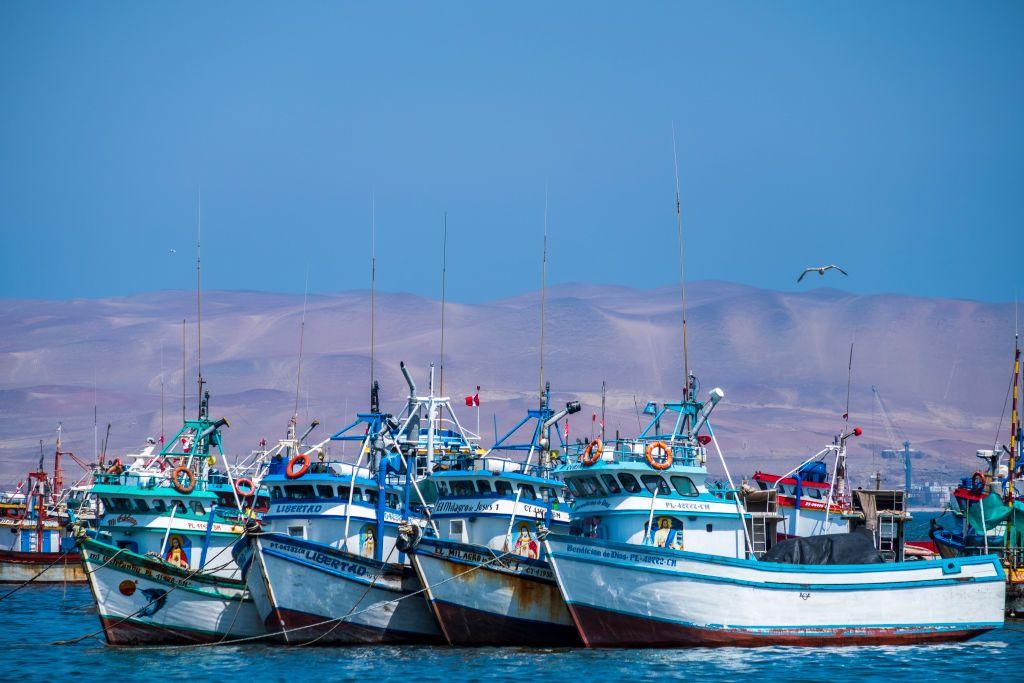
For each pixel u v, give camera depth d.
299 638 143.12
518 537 147.88
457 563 139.88
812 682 123.75
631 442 146.75
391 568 144.38
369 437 153.50
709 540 143.88
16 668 138.00
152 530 155.62
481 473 148.12
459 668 130.75
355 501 149.62
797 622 136.62
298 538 141.75
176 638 148.00
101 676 132.12
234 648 145.12
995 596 141.75
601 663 131.88
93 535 153.88
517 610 141.00
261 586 143.00
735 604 135.12
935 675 127.62
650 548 135.75
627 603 136.12
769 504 155.88
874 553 141.75
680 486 144.12
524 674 127.50
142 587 147.50
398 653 139.38
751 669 128.38
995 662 133.75
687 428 153.25
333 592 142.38
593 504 146.12
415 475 156.75
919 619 140.00
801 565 137.25
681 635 135.62
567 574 137.62
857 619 138.00
